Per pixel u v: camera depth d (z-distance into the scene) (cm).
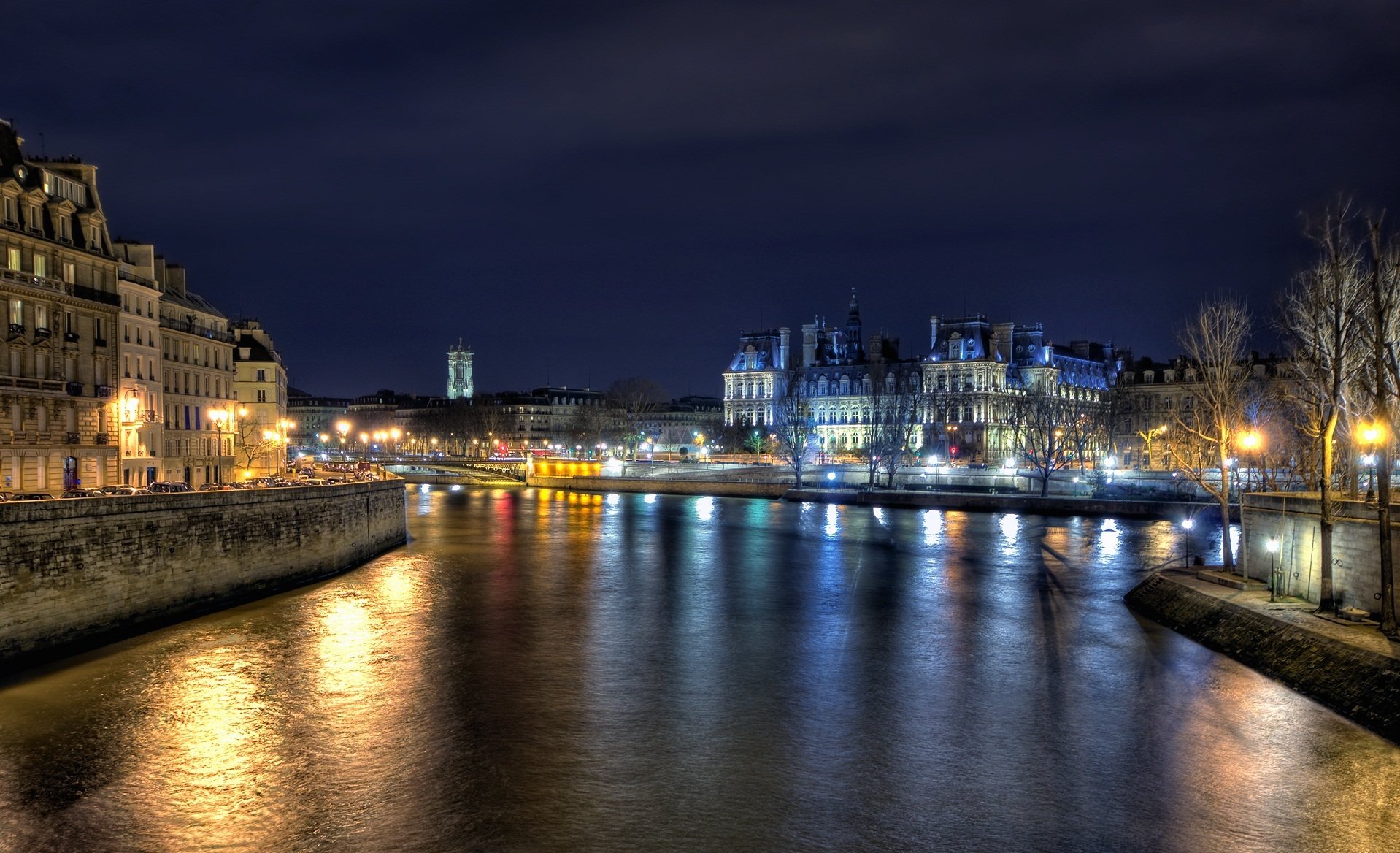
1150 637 4912
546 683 4175
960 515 11338
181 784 3081
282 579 6162
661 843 2753
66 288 7031
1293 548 4872
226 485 7394
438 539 9106
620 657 4597
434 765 3259
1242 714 3672
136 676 4100
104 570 4622
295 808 2938
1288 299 5544
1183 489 11212
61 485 6994
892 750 3419
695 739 3519
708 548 8419
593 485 16712
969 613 5547
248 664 4356
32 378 6662
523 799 3017
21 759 3241
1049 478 13212
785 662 4512
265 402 12812
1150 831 2814
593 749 3425
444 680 4191
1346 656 3797
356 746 3416
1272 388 9662
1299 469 8206
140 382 8475
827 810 2956
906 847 2734
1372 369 4550
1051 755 3356
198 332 10100
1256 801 2977
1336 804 2947
